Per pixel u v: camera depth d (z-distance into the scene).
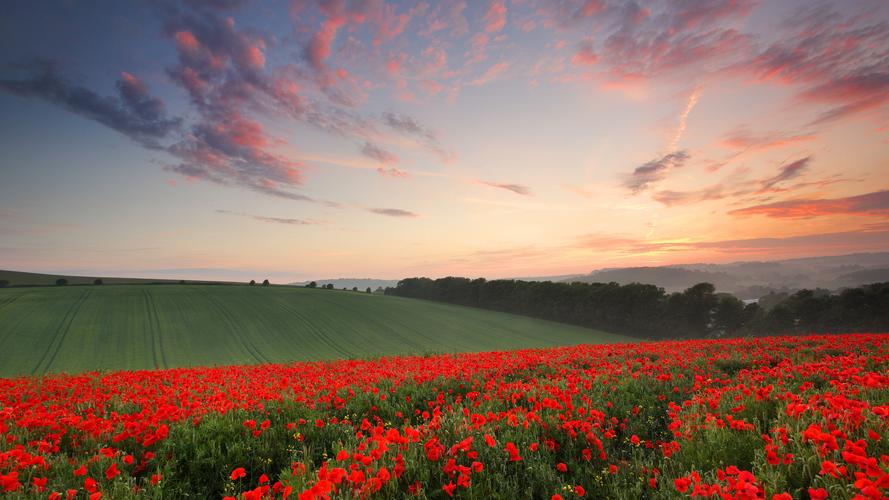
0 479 4.06
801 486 3.88
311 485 4.18
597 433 6.02
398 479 4.55
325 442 6.76
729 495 3.28
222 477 5.60
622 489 4.55
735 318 72.44
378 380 11.00
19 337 48.03
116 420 7.20
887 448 4.11
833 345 13.88
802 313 66.00
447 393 9.28
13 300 64.62
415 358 17.81
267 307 72.31
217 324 60.31
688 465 4.79
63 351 44.78
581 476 5.03
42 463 4.93
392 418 8.23
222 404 7.73
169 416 6.95
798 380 8.35
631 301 78.06
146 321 58.78
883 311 58.41
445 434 5.87
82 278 100.62
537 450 5.43
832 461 3.91
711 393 7.57
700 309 73.25
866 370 8.68
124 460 5.32
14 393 9.99
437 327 69.69
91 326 54.25
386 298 95.88
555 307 87.19
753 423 5.55
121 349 47.22
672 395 8.56
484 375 11.16
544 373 11.70
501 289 99.50
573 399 7.56
